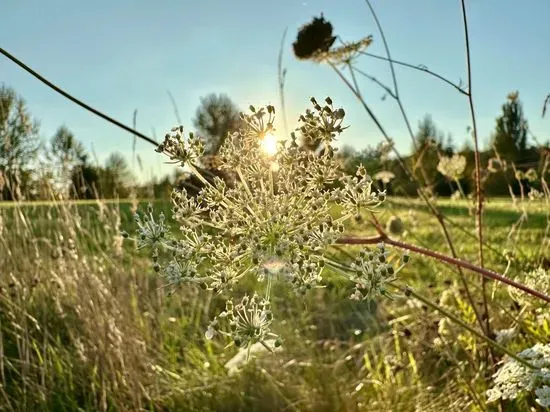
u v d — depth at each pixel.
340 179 1.74
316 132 1.73
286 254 1.69
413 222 5.54
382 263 1.61
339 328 5.44
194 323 5.57
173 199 1.77
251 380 4.26
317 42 3.15
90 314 4.36
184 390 4.26
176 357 4.95
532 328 3.25
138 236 1.74
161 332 5.14
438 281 5.23
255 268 1.72
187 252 1.73
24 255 5.17
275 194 1.89
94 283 4.59
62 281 4.86
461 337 3.59
